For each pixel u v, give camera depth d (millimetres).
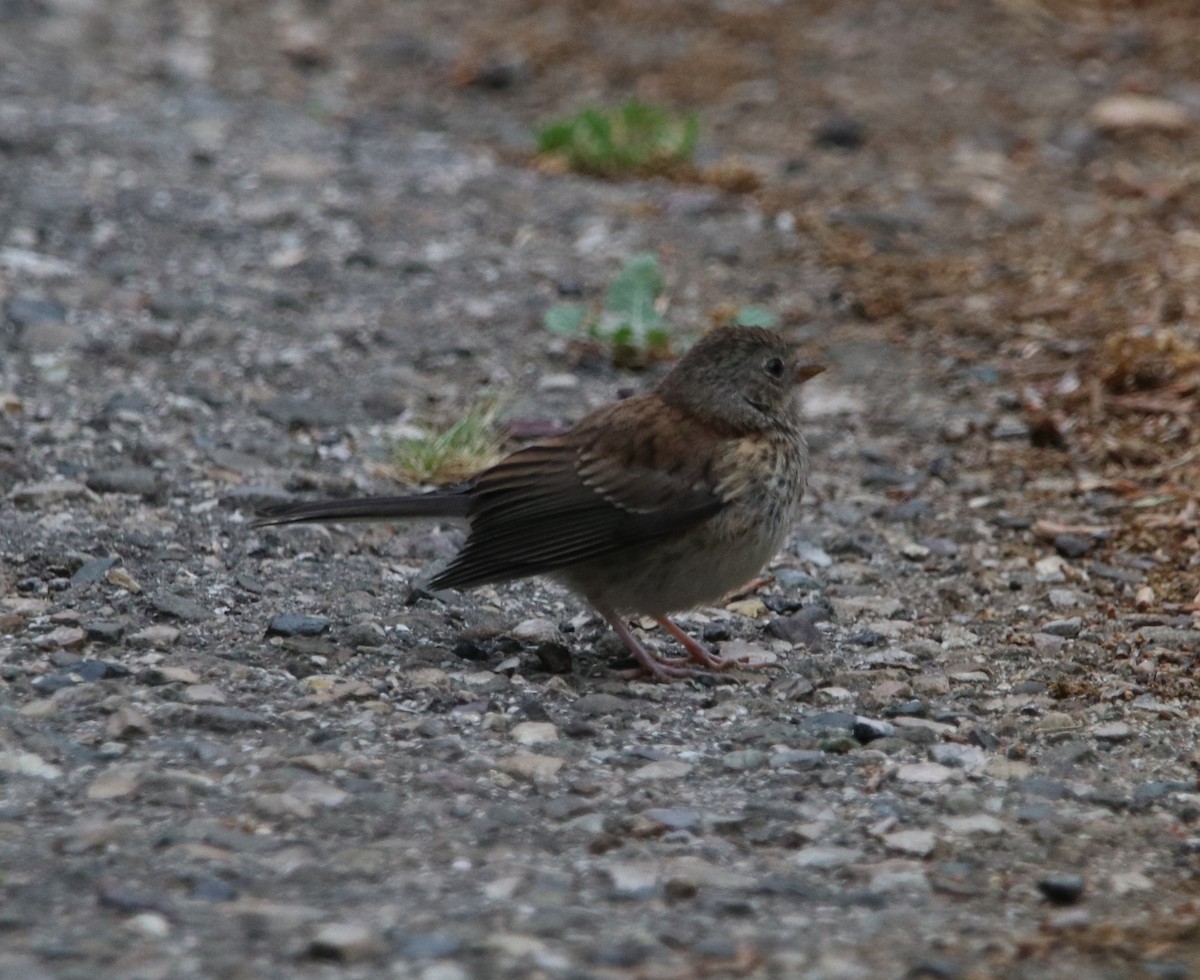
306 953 6371
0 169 16484
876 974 6438
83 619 9484
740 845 7551
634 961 6449
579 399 13383
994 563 11250
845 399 13570
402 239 15906
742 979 6359
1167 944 6773
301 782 7773
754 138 18750
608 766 8266
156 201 16188
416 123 19172
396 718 8625
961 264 15742
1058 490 12211
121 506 11102
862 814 7875
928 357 14234
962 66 20609
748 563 9297
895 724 8867
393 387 13320
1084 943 6754
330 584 10328
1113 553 11328
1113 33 21406
